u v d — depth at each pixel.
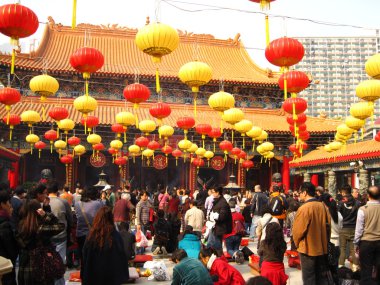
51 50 46.06
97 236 8.04
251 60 51.38
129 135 41.56
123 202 16.48
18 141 39.12
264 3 10.61
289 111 17.12
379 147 29.77
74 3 10.05
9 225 8.61
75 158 42.72
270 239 9.62
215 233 14.34
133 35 51.31
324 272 9.86
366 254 10.14
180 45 52.19
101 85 43.22
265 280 5.19
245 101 47.00
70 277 12.83
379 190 10.34
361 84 15.25
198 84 14.78
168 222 18.02
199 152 30.52
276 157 44.44
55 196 11.90
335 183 36.44
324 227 9.84
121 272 8.14
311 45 175.50
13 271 8.77
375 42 174.25
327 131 41.41
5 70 39.94
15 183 36.62
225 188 38.00
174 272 8.29
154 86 44.50
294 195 25.38
